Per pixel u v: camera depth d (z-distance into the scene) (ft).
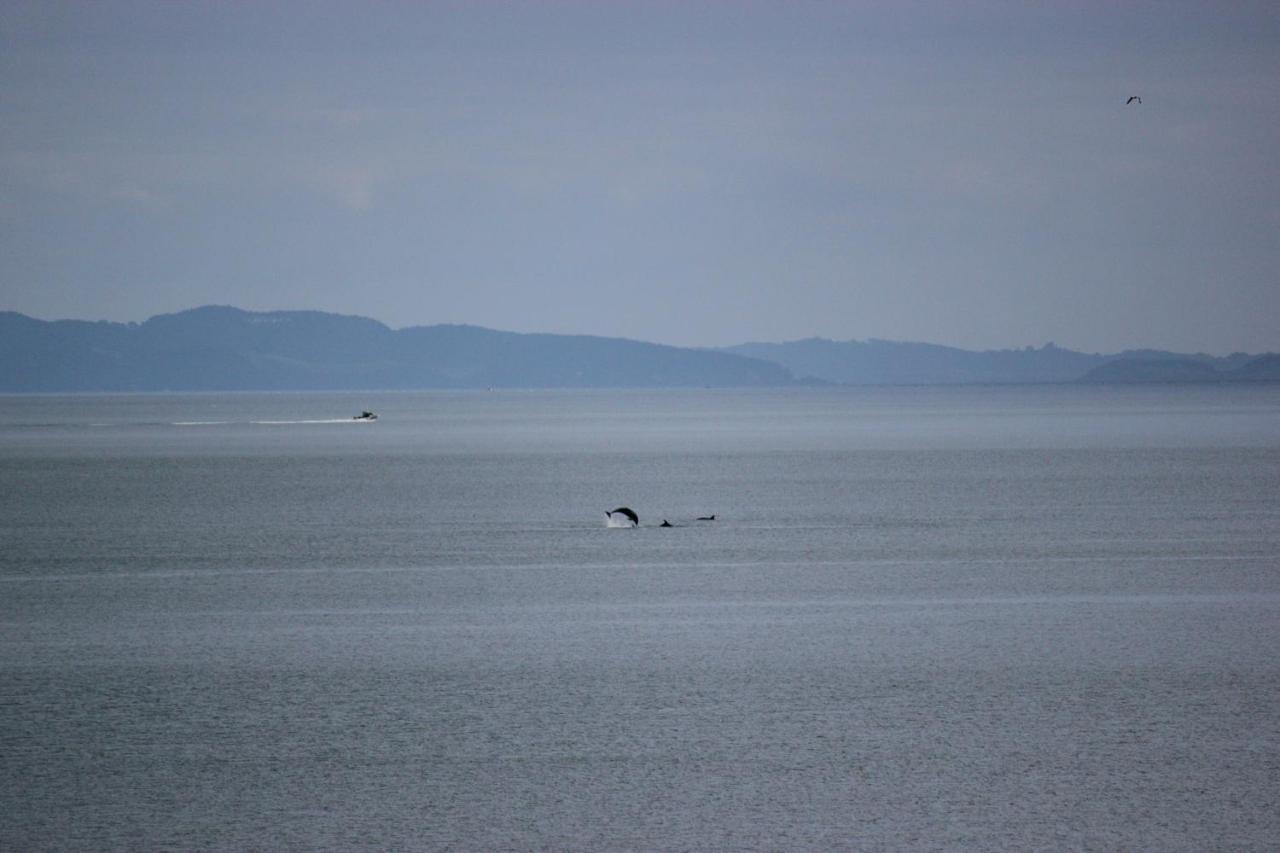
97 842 74.08
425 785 82.89
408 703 102.68
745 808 78.59
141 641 128.98
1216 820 76.23
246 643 127.54
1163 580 163.53
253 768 86.43
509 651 122.52
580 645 125.39
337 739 92.79
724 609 145.89
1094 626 132.26
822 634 129.70
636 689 106.63
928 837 74.18
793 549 201.87
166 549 207.92
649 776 84.33
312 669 115.14
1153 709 98.53
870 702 101.50
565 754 88.99
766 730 94.07
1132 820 76.38
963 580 165.99
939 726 94.63
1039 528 228.02
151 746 91.35
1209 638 125.08
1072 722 95.20
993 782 82.58
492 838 74.43
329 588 164.55
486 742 91.86
